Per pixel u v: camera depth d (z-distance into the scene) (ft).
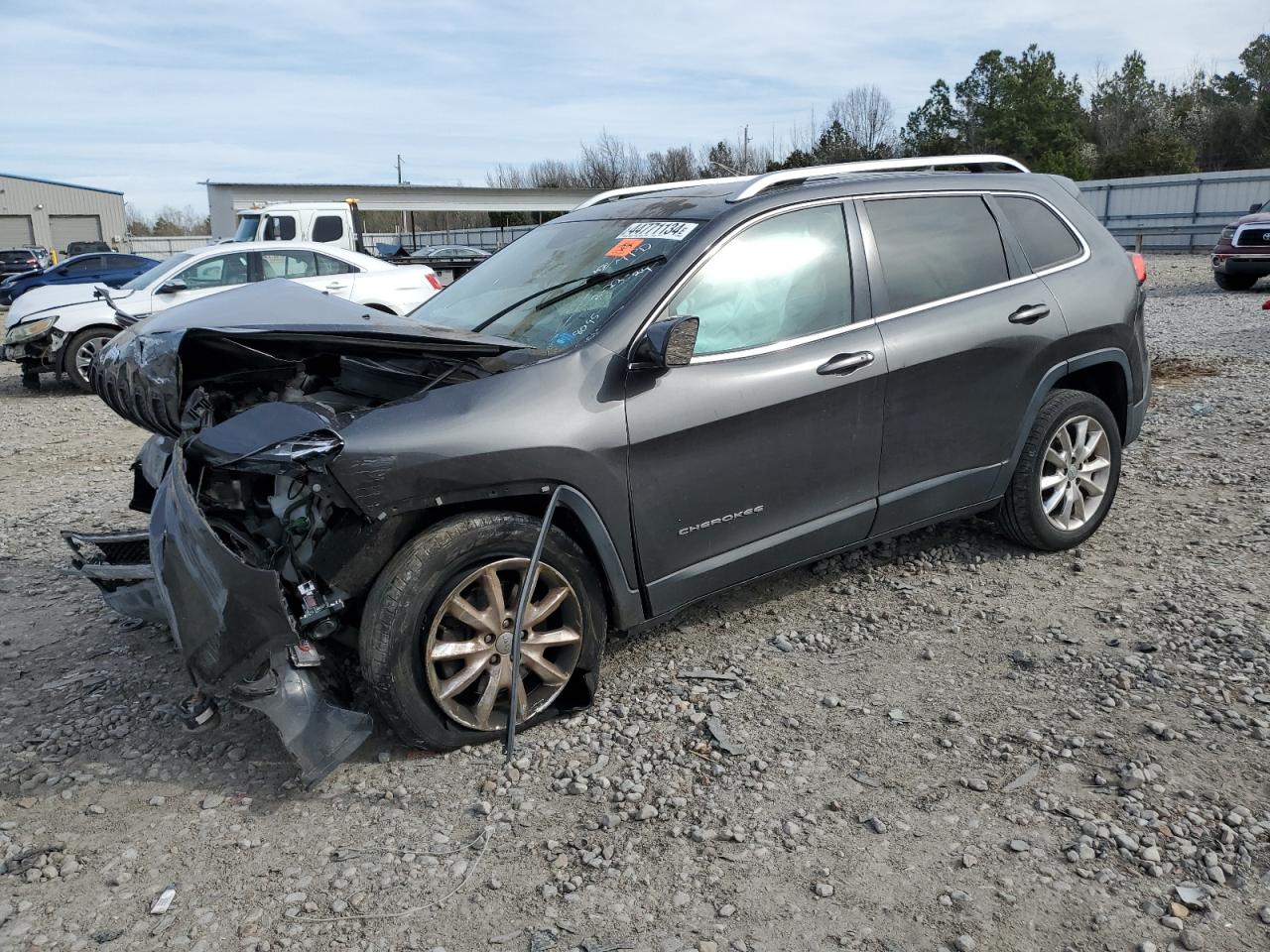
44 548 18.66
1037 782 9.95
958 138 204.44
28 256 118.21
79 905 8.70
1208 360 32.53
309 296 12.91
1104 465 15.83
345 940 8.20
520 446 10.55
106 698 12.53
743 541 12.46
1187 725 10.80
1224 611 13.39
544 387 10.94
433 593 10.19
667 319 11.05
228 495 11.09
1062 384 15.79
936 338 13.51
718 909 8.38
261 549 10.44
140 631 14.57
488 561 10.55
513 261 14.76
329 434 9.70
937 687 11.93
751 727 11.20
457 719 10.61
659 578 11.90
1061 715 11.16
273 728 11.56
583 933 8.17
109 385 12.14
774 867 8.89
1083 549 15.93
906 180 14.05
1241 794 9.57
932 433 13.74
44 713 12.21
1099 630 13.12
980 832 9.23
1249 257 54.13
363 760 10.81
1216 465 20.21
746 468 12.17
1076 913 8.16
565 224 15.01
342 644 10.86
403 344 10.72
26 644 14.33
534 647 10.98
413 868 9.06
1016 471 14.94
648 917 8.32
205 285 40.57
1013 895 8.39
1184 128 212.43
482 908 8.52
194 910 8.60
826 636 13.39
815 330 12.76
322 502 10.57
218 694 10.14
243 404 11.87
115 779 10.68
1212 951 7.70
